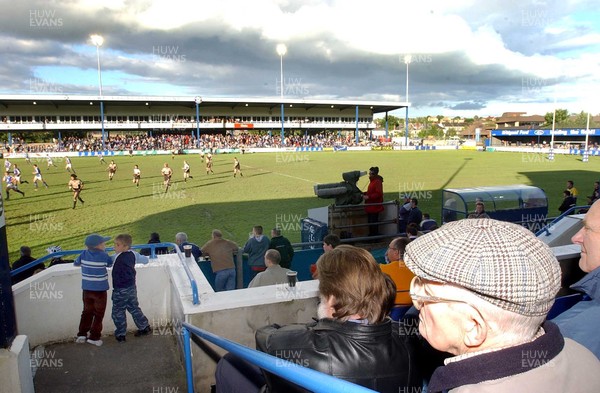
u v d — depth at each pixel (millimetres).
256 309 4000
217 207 19141
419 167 38031
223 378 2488
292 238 13680
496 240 1064
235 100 73188
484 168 37062
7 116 71312
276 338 2049
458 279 1041
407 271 4207
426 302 1166
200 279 4797
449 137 116375
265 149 70062
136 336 5602
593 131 70938
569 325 1748
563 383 1028
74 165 45000
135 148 66812
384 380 1890
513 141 89312
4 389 3174
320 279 2139
